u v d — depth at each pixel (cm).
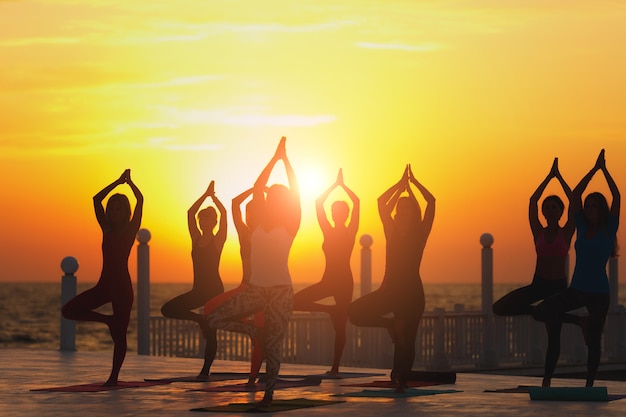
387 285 1246
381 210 1259
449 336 2139
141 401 1190
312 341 2084
